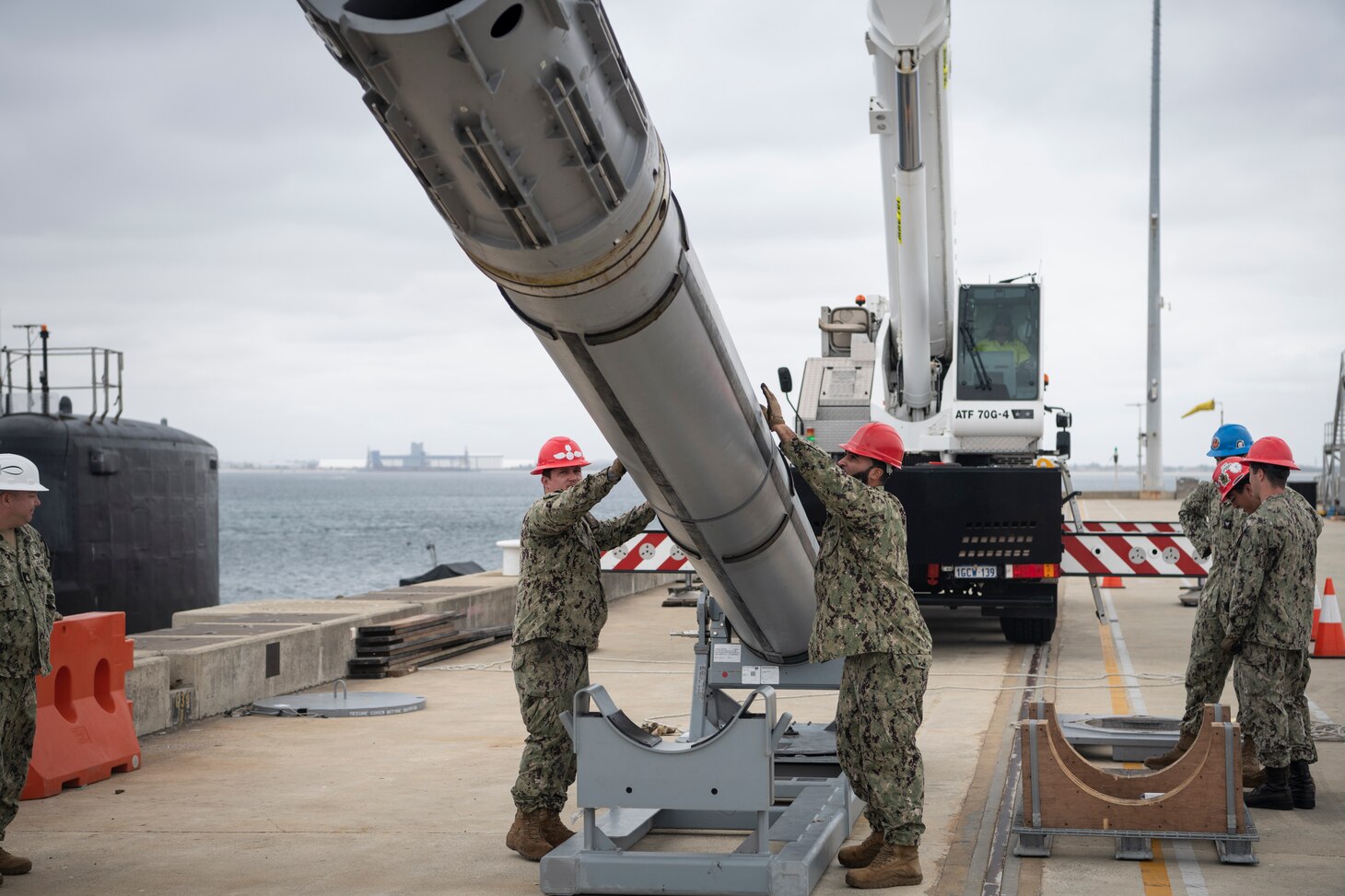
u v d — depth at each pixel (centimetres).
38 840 641
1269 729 667
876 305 1633
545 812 600
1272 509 654
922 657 555
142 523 1700
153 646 995
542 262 421
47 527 1584
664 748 550
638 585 2055
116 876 578
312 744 880
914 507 1234
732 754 544
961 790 727
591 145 392
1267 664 667
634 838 628
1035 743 596
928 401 1502
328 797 727
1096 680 1123
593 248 417
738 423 529
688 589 1903
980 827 650
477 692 1103
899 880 550
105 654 798
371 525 11012
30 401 1652
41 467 1585
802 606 674
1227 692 1066
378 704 1007
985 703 1006
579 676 610
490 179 391
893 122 1305
